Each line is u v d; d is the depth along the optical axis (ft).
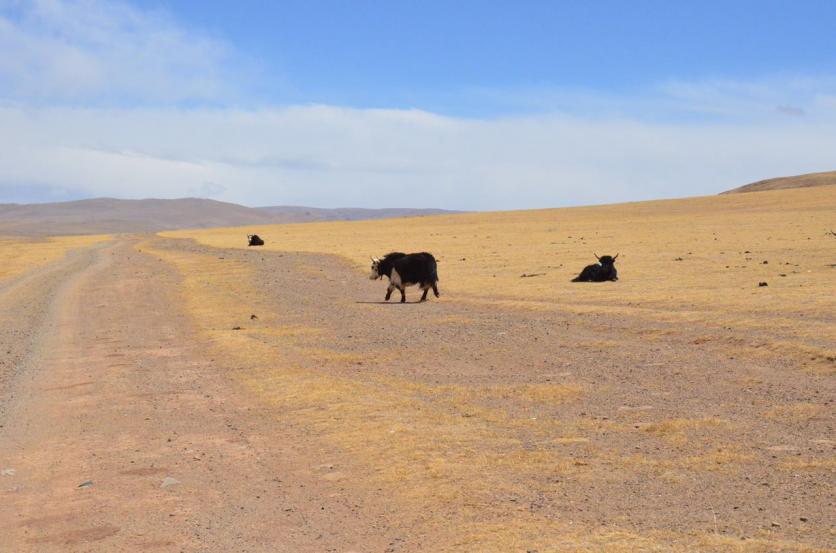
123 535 28.96
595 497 30.37
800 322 67.97
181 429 45.24
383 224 371.35
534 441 38.83
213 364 66.39
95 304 120.57
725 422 40.83
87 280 161.89
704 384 50.29
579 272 132.26
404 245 220.23
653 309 83.92
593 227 267.18
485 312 91.50
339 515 29.99
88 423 47.85
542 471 33.83
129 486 34.94
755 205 341.62
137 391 56.90
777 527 26.55
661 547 24.90
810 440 37.04
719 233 208.85
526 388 51.26
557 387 50.96
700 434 38.88
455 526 27.91
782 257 138.72
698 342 64.39
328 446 39.58
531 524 27.58
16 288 153.79
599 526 27.17
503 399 48.62
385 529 28.27
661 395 47.96
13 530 30.09
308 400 50.14
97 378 62.69
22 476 37.45
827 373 51.03
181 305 113.60
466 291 114.62
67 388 59.31
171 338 83.56
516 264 152.97
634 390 49.62
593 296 98.84
